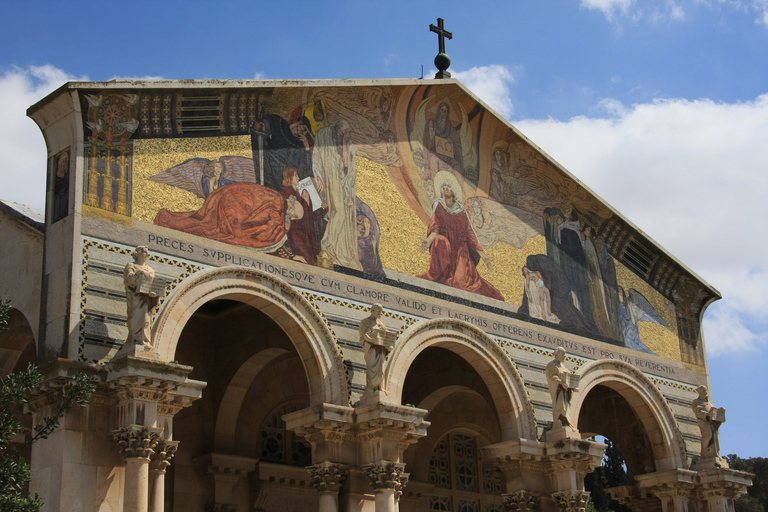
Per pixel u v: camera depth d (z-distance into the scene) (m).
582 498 26.39
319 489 22.56
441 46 28.77
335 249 24.47
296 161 24.42
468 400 33.25
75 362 19.11
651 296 32.78
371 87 26.44
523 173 29.92
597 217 31.61
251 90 23.81
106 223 20.59
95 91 21.11
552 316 29.17
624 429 32.31
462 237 27.56
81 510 18.72
